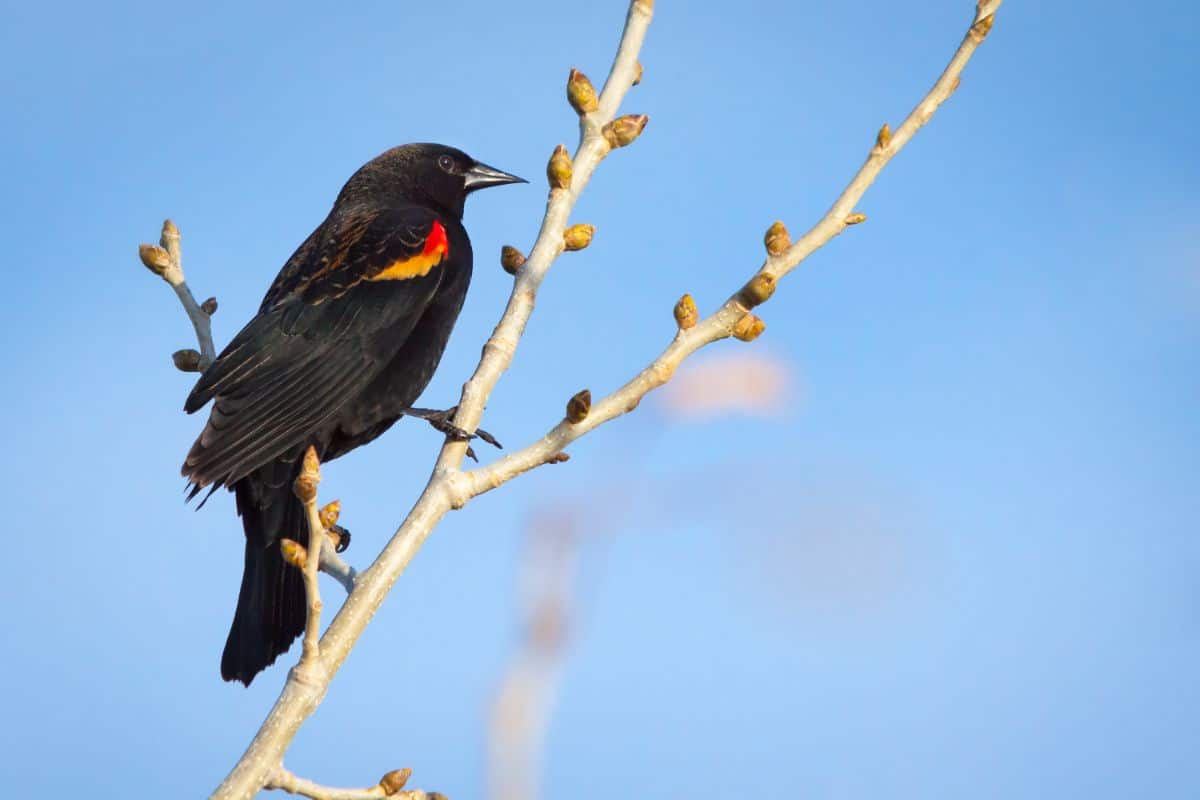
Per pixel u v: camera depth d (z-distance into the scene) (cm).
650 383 577
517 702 261
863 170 593
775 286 577
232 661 784
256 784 479
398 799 496
